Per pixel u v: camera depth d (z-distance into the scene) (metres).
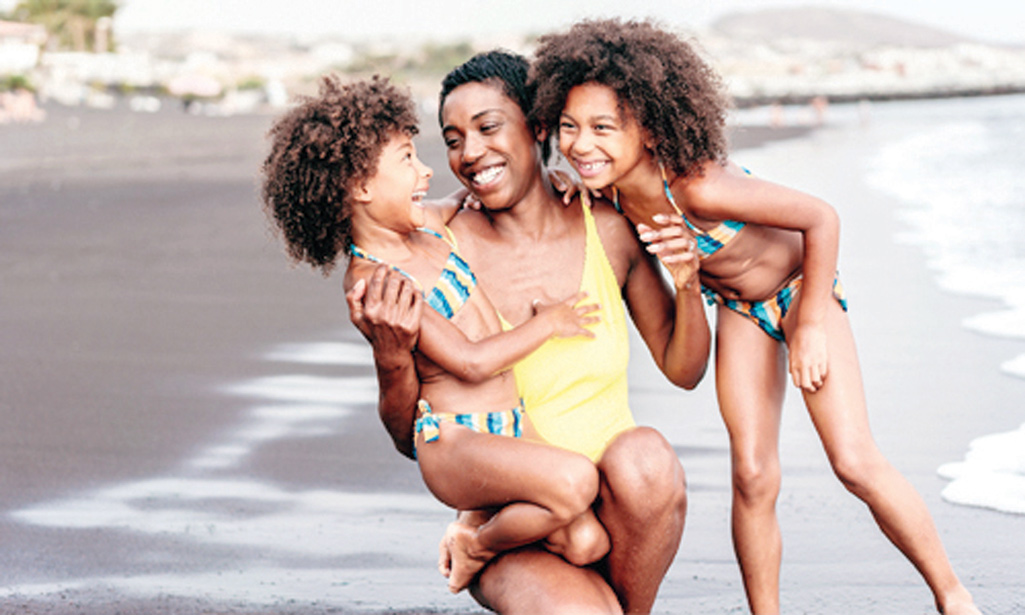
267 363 6.44
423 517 4.12
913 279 8.82
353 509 4.20
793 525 3.99
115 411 5.47
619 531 2.82
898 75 96.00
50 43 87.31
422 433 2.85
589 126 3.01
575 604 2.69
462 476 2.78
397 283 2.78
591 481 2.68
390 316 2.74
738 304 3.43
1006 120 39.91
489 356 2.84
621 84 2.95
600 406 3.05
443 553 3.10
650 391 5.84
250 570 3.62
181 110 58.28
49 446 4.93
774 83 86.31
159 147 29.14
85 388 5.89
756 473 3.18
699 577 3.56
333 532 3.96
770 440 3.26
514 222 3.15
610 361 3.04
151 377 6.12
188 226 12.81
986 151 24.16
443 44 116.06
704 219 3.19
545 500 2.67
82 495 4.32
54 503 4.23
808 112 56.59
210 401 5.65
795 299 3.34
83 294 8.62
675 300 3.24
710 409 5.50
